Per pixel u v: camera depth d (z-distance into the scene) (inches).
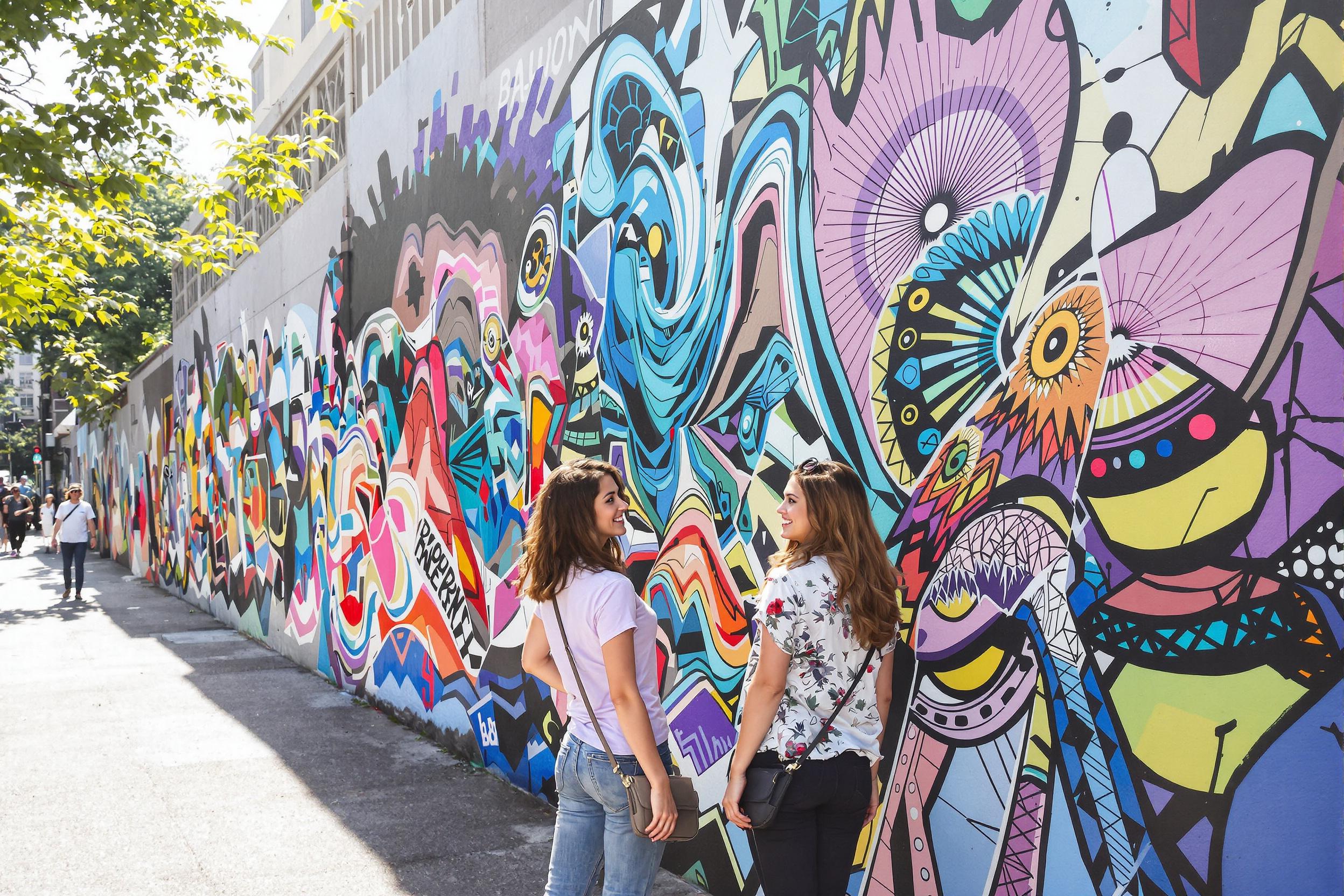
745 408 146.9
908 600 117.0
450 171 253.9
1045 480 100.3
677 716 162.6
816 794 95.7
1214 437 84.8
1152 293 89.9
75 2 332.2
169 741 254.8
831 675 97.5
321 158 359.9
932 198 114.8
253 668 370.0
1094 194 95.5
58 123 346.6
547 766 200.7
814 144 134.0
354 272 326.0
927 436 115.0
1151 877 89.0
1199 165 86.1
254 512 449.1
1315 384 78.0
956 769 109.8
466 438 242.5
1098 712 94.1
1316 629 77.7
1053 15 100.0
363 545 313.6
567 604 109.5
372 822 190.1
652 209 171.3
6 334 593.6
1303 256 78.7
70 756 239.8
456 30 250.7
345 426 332.5
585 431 191.0
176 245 408.2
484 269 234.8
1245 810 82.0
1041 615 100.1
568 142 198.1
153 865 167.8
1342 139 76.6
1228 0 84.0
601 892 140.9
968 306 110.0
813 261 133.6
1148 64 90.5
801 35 136.4
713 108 155.3
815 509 99.1
